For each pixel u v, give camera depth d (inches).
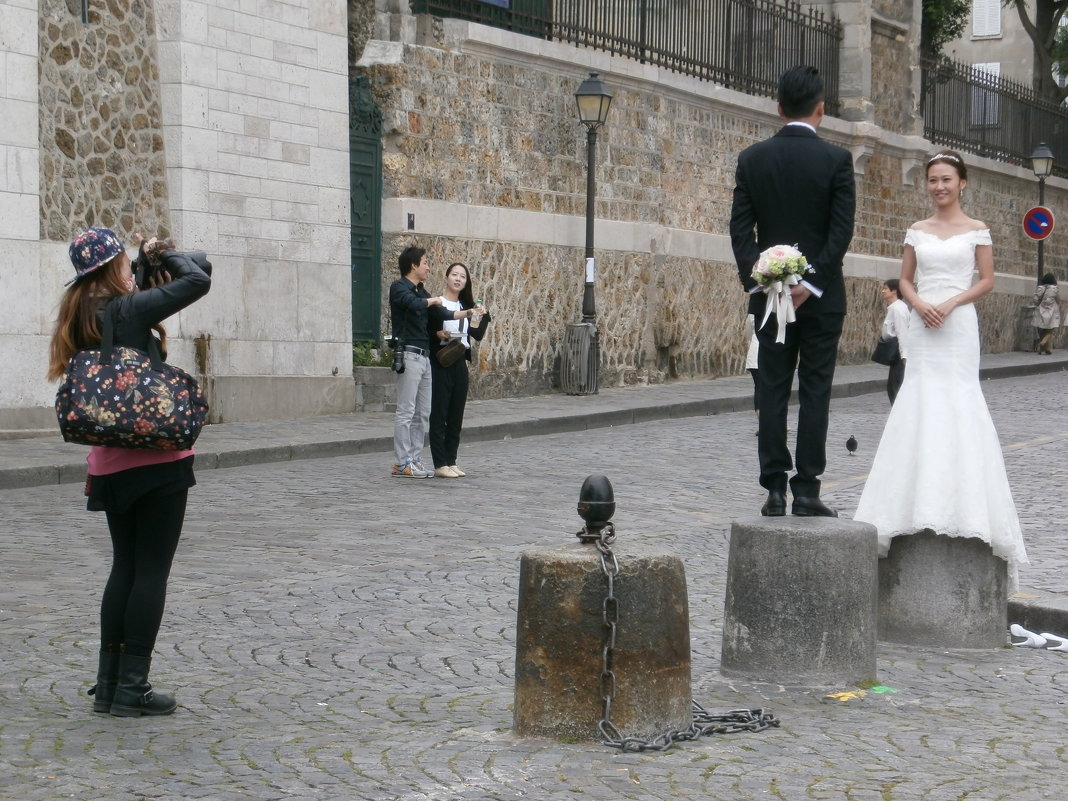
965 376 283.9
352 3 770.8
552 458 590.2
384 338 764.0
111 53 620.7
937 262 285.6
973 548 283.3
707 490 501.0
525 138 831.7
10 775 198.4
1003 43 1940.2
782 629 252.8
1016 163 1450.5
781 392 270.5
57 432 590.9
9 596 312.0
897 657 276.7
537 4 847.7
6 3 568.7
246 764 204.2
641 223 924.0
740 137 1034.1
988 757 211.9
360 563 357.7
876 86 1188.5
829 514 273.1
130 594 228.8
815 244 266.2
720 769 202.8
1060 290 1557.6
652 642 212.8
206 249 651.5
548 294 847.7
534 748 210.7
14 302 574.2
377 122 752.3
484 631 289.7
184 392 222.7
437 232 772.0
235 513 434.3
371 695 242.2
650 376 933.8
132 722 225.0
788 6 1079.6
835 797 192.1
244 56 669.3
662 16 941.2
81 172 607.2
